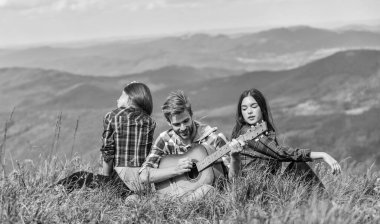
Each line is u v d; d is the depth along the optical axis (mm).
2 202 3678
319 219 3070
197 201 4090
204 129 4512
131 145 4805
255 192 3969
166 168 4367
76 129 4848
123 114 4855
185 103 4320
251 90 4422
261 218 3389
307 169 4227
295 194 3812
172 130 4566
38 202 3879
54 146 4746
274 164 4387
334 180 4703
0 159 4328
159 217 3861
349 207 3545
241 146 3959
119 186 4680
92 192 4285
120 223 3838
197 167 4309
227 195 4012
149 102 5020
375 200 4086
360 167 5055
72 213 3828
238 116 4527
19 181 4238
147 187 4395
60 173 4785
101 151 4883
